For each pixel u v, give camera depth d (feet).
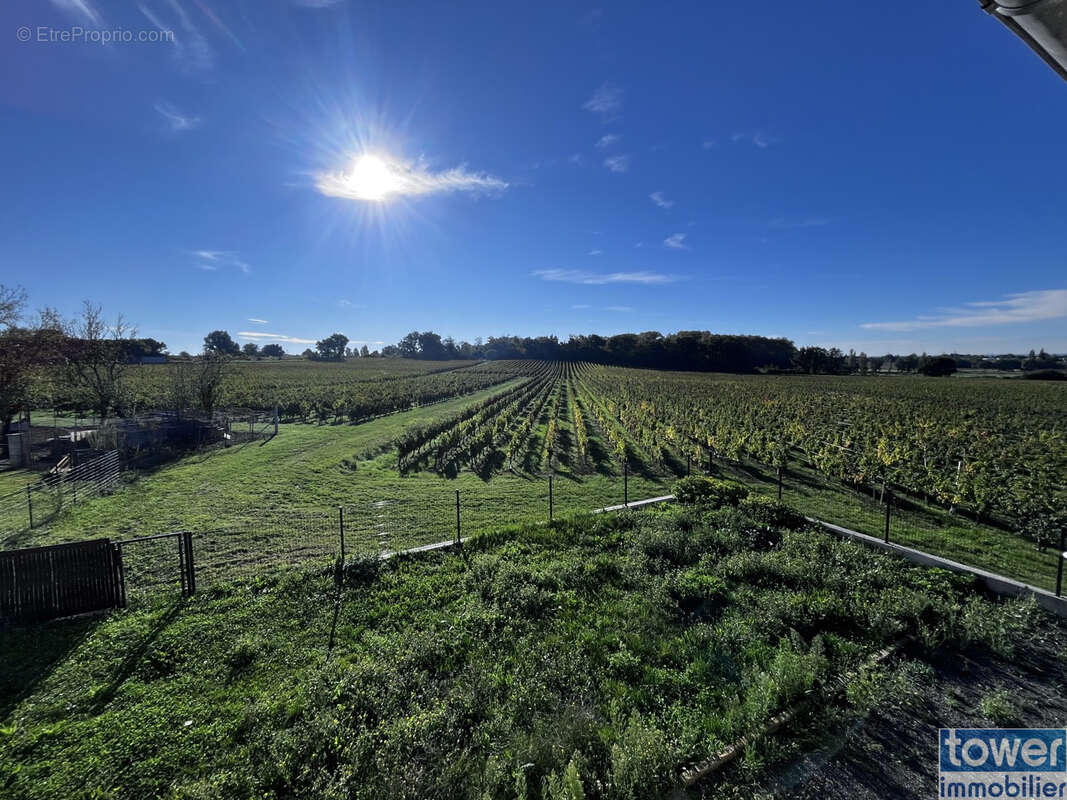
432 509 37.35
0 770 11.84
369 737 12.62
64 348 67.56
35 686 15.15
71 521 33.83
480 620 19.01
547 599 20.70
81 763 12.13
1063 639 17.69
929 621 18.52
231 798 11.00
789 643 16.74
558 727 12.57
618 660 16.02
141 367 178.60
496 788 10.78
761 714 13.08
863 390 148.46
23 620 18.70
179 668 16.34
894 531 32.30
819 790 11.14
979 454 53.31
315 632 18.63
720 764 11.84
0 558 18.44
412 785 10.93
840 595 20.62
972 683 15.31
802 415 86.74
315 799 10.95
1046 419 86.38
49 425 77.05
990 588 21.71
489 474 51.88
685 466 54.85
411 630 18.53
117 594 20.18
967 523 34.65
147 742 12.84
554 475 51.24
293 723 13.57
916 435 65.82
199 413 75.36
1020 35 6.43
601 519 30.89
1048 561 27.35
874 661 15.88
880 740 12.75
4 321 60.59
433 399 125.39
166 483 45.47
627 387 152.46
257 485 45.01
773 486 45.91
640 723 12.40
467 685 14.85
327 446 66.13
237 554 27.48
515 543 27.50
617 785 10.55
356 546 28.86
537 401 113.50
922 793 11.08
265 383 157.17
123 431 61.67
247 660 16.84
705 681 15.14
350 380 181.68
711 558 24.80
